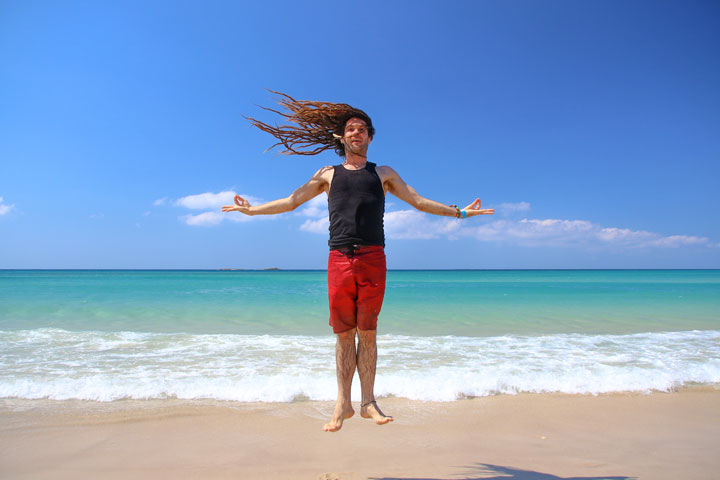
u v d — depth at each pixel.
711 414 3.84
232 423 3.53
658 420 3.68
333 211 2.64
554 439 3.23
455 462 2.78
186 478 2.51
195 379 4.70
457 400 4.20
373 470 2.65
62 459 2.79
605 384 4.64
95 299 14.45
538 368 5.39
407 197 2.82
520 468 2.68
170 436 3.23
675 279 44.94
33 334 7.91
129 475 2.55
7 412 3.71
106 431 3.32
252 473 2.59
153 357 6.01
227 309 12.09
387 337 8.08
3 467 2.65
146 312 11.30
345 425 3.52
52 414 3.68
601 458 2.85
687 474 2.58
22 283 27.08
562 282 35.28
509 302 14.71
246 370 5.24
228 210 2.82
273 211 2.79
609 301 15.01
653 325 9.72
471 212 2.90
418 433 3.34
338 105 2.89
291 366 5.46
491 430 3.42
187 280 36.25
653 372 5.05
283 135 3.21
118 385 4.39
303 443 3.12
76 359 5.83
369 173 2.69
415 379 4.67
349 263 2.54
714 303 14.23
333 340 7.48
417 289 23.25
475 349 6.75
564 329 9.17
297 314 11.18
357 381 4.64
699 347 6.98
